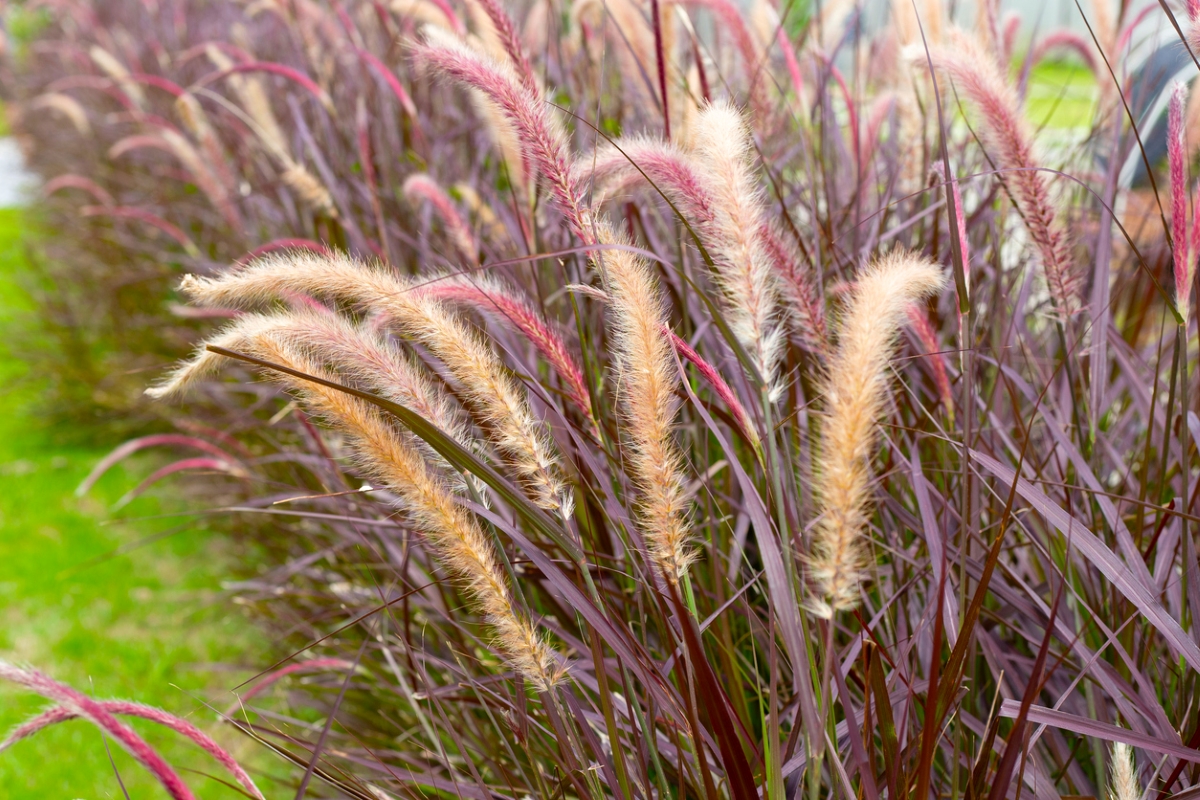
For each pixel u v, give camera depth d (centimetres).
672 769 132
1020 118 131
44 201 575
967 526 118
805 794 124
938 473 141
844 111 193
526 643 120
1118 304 174
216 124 333
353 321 136
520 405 120
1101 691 130
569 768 122
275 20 374
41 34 841
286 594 190
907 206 171
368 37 305
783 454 133
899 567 139
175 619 243
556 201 124
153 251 348
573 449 141
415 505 118
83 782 188
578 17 180
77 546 287
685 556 118
